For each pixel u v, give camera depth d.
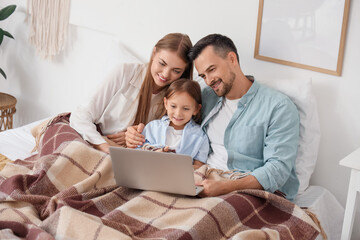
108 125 2.17
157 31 2.40
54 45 2.74
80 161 1.82
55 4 2.68
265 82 2.01
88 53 2.66
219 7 2.19
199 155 2.00
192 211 1.56
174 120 1.97
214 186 1.71
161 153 1.57
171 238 1.40
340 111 1.97
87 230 1.39
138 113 2.15
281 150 1.82
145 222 1.52
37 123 2.43
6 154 2.09
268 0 2.03
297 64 2.02
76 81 2.76
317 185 2.09
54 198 1.55
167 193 1.70
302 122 1.94
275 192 1.84
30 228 1.40
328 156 2.04
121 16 2.49
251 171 1.91
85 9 2.59
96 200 1.60
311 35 1.96
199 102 2.00
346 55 1.91
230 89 1.91
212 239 1.51
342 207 2.04
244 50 2.16
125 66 2.14
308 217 1.68
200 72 1.91
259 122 1.88
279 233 1.58
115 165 1.66
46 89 2.91
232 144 1.94
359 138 1.96
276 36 2.05
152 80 2.10
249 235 1.45
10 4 2.90
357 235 2.07
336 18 1.89
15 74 3.02
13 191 1.59
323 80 1.99
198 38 2.29
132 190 1.73
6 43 2.99
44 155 1.94
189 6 2.27
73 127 2.07
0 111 3.00
